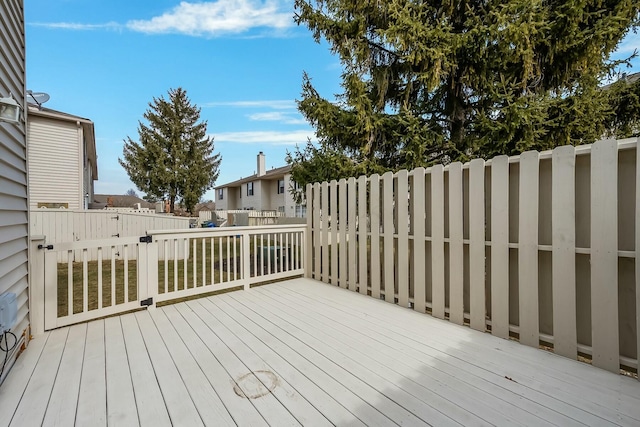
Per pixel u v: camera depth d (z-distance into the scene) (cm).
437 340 265
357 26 547
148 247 345
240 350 248
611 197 211
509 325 269
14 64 247
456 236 302
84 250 307
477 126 527
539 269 254
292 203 1811
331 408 174
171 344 260
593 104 453
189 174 2047
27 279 267
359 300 380
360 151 627
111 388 195
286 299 384
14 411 172
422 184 331
